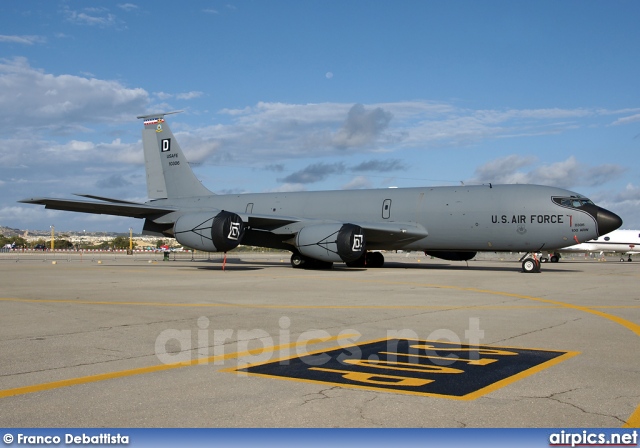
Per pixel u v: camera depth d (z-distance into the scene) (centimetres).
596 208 2984
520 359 881
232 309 1462
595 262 5491
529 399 667
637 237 6194
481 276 2769
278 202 3806
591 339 1057
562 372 797
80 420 597
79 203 3139
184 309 1461
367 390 704
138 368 819
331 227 3142
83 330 1140
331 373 791
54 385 726
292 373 790
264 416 608
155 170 4200
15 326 1190
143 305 1543
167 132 4147
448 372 796
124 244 18288
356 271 3166
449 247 3322
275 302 1619
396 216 3394
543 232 3030
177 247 16675
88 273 2980
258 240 3588
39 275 2816
